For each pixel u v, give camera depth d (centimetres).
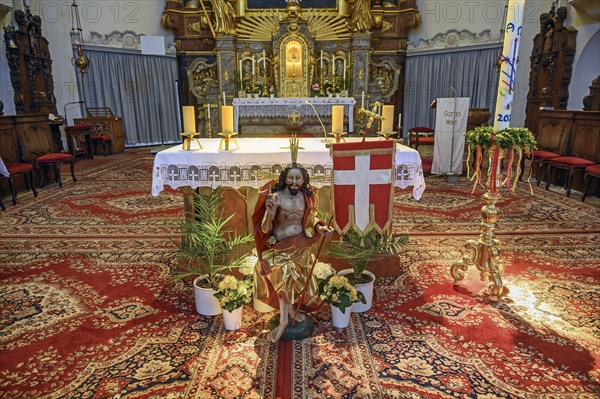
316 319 298
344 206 286
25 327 287
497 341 269
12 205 625
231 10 1195
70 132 991
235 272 355
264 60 1195
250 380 233
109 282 358
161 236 480
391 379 234
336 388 227
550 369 242
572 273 369
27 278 366
